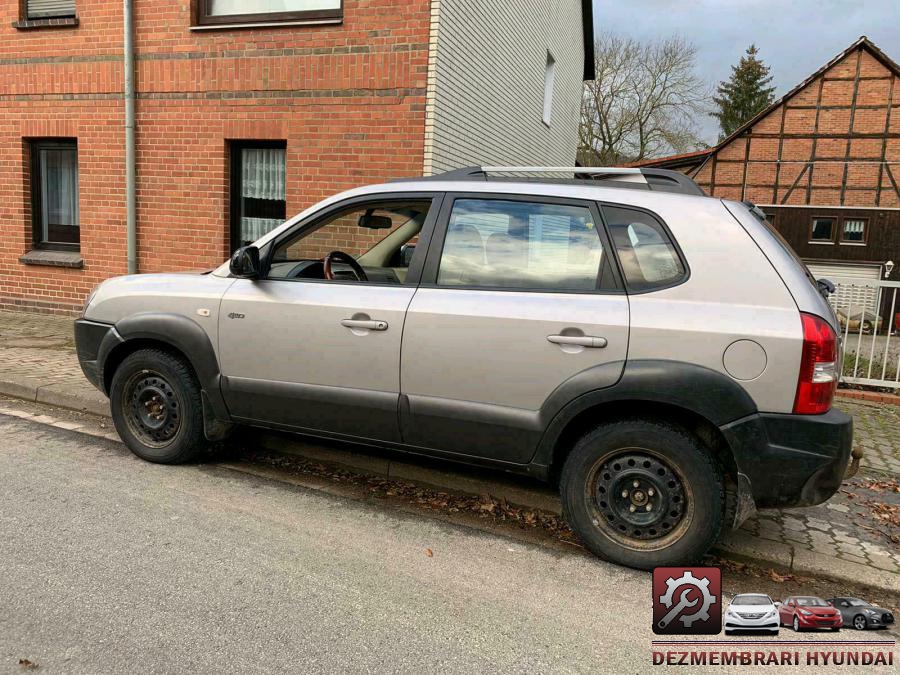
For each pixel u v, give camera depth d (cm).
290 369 381
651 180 346
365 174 747
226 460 447
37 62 873
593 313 314
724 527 315
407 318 349
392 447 368
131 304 425
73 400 545
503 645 258
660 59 3694
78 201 913
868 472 477
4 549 313
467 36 806
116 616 263
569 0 1476
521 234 339
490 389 334
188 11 791
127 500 375
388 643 255
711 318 298
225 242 820
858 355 726
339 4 746
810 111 2238
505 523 375
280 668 236
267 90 772
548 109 1388
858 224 2234
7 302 947
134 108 827
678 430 308
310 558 321
